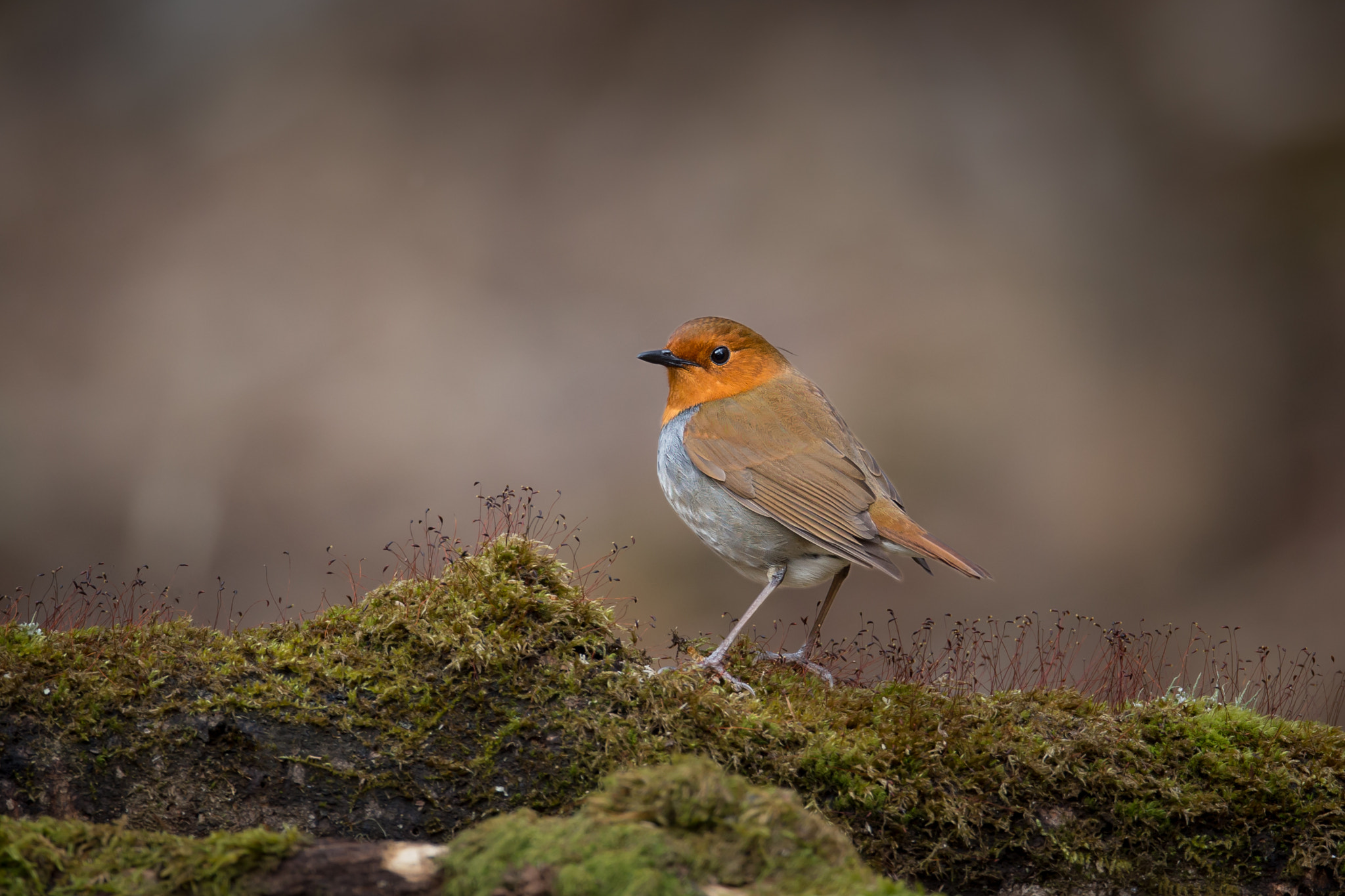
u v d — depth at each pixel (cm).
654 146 1758
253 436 1470
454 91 1772
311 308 1587
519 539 539
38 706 454
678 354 741
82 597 542
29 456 1422
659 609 1346
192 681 471
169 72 1755
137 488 1415
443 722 475
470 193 1709
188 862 361
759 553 698
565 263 1675
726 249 1686
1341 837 501
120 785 454
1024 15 1800
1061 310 1645
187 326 1551
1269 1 1700
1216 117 1739
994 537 1486
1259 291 1680
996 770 503
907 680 586
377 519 1422
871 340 1598
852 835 491
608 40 1814
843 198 1717
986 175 1742
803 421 702
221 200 1667
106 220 1636
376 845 371
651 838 353
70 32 1752
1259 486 1582
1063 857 502
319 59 1772
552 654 498
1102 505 1520
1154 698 559
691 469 712
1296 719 596
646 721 487
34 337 1527
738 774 485
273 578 1366
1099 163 1753
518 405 1523
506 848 353
